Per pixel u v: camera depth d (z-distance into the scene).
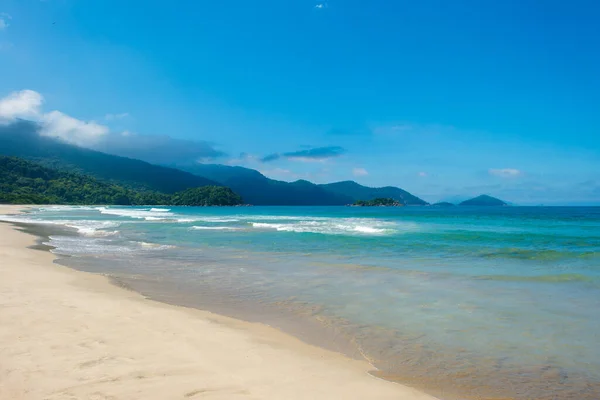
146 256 16.05
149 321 6.78
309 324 7.20
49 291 8.85
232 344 5.86
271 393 4.27
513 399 4.53
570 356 5.81
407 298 9.14
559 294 9.50
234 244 20.56
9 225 32.69
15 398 3.85
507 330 6.93
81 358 4.95
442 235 25.38
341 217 59.81
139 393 4.06
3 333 5.79
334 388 4.51
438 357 5.73
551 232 28.08
